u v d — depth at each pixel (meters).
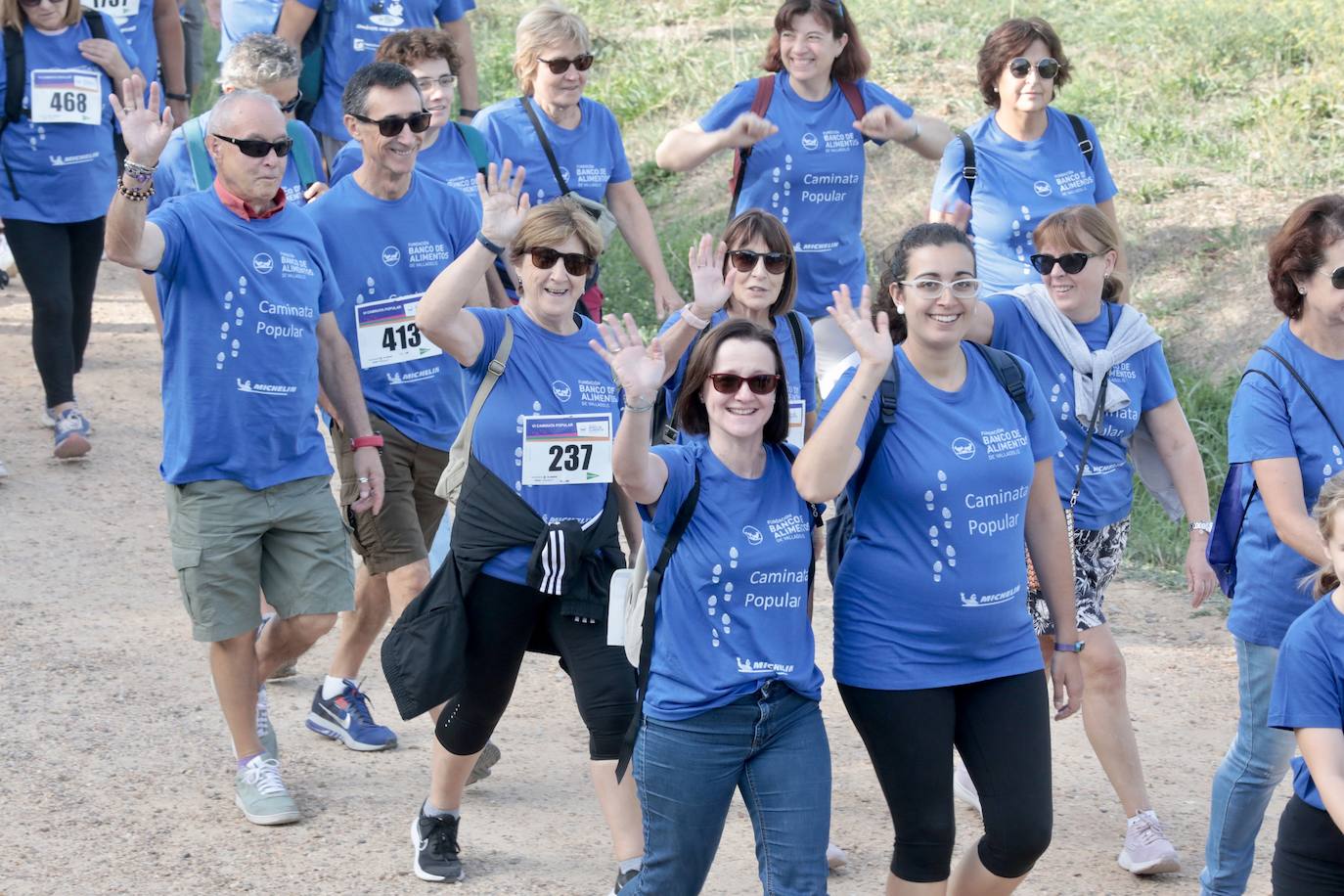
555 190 20.44
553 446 13.63
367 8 24.55
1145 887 14.82
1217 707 18.81
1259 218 29.05
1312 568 12.70
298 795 16.05
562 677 19.45
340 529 15.51
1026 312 15.07
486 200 13.37
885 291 12.27
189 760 16.69
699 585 11.24
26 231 23.81
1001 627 11.74
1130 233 29.44
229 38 25.61
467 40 25.89
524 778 16.66
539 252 13.49
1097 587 15.24
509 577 13.53
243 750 15.58
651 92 39.34
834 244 21.30
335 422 16.42
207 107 41.41
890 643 11.69
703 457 11.48
